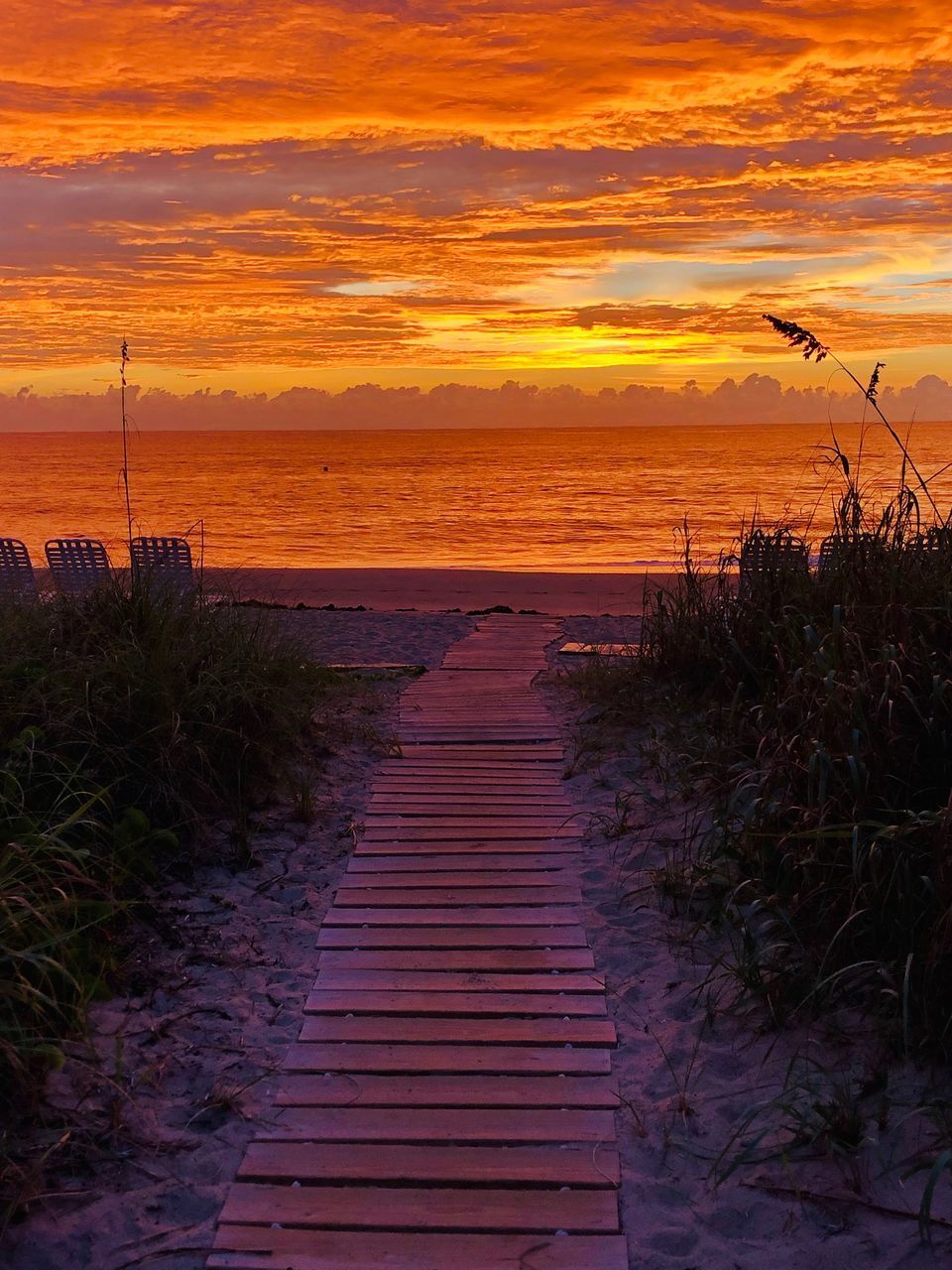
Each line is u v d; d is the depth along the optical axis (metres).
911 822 3.15
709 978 3.35
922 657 3.71
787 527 6.16
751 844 3.86
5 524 38.06
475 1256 2.35
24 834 3.53
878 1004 3.14
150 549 9.75
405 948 3.85
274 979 3.66
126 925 3.90
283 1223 2.46
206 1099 2.94
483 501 47.84
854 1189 2.52
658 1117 2.86
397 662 9.16
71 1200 2.53
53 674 4.73
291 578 18.66
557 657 9.27
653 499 47.34
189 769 4.79
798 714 4.04
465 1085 3.00
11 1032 2.86
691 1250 2.39
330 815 5.23
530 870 4.54
